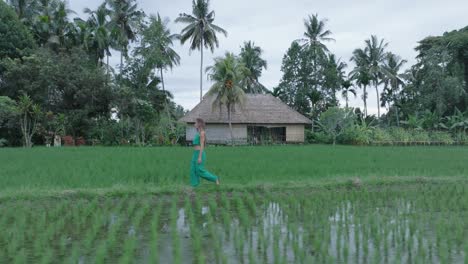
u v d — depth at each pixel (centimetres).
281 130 4400
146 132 3953
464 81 4647
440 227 664
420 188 1080
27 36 3797
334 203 883
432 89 4653
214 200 884
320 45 5381
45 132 3447
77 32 4203
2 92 3541
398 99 6009
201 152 1014
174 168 1329
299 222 718
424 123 4334
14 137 3572
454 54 4556
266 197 950
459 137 4041
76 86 3581
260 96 4512
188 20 4378
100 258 502
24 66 3403
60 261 514
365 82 5334
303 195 970
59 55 3775
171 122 4253
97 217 732
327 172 1309
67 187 998
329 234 622
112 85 3697
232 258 527
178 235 634
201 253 530
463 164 1584
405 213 791
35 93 3456
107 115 3831
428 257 534
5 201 882
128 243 557
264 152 2208
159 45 4188
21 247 568
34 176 1130
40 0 4338
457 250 559
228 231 655
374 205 867
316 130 5206
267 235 632
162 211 811
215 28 4400
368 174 1271
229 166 1423
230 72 3716
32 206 838
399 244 589
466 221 715
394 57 5866
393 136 4122
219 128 4203
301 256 513
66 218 734
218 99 3841
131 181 1070
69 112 3550
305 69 5344
